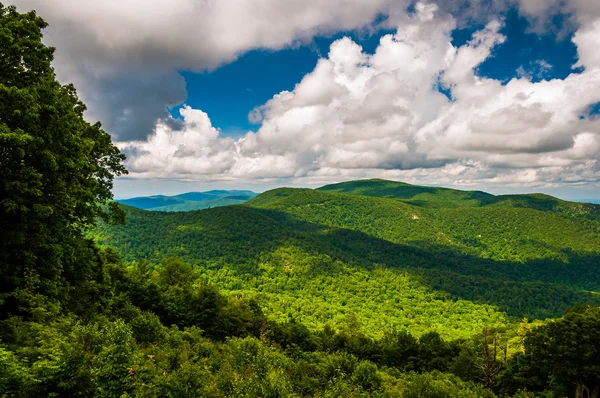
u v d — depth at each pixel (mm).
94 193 21500
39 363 9000
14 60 15367
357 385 20469
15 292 13727
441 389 20250
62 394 9289
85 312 19953
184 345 20062
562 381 28594
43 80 15898
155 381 10594
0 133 11906
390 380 26500
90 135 23172
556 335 28969
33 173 13750
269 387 13391
